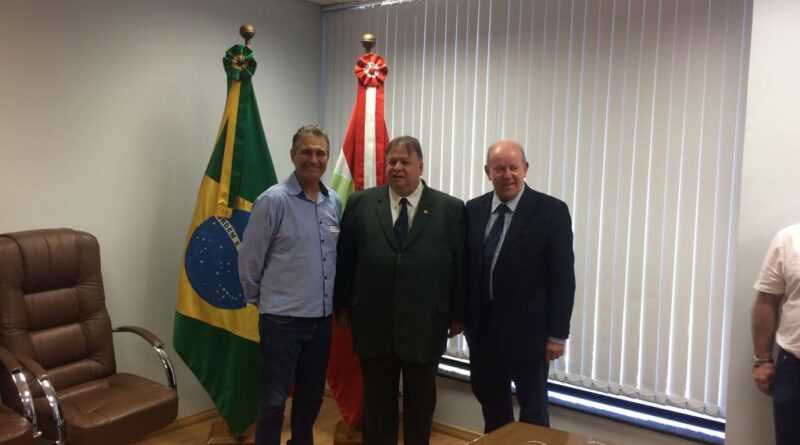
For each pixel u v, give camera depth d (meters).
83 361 2.77
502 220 2.45
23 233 2.65
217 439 3.19
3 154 2.70
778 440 2.13
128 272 3.17
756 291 2.22
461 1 3.38
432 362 2.46
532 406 2.45
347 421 3.31
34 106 2.78
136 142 3.16
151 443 3.21
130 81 3.11
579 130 2.98
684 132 2.71
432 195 2.51
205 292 3.12
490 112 3.29
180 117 3.33
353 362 3.29
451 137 3.45
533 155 3.13
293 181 2.56
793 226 2.14
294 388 2.68
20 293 2.59
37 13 2.77
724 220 2.63
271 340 2.51
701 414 2.73
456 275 2.50
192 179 3.41
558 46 3.04
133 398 2.54
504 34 3.22
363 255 2.47
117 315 3.14
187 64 3.35
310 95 4.03
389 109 3.73
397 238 2.46
